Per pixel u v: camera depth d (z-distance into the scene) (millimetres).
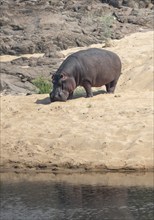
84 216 39312
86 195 43062
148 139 50031
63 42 90125
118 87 65812
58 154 50219
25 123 55438
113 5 104250
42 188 45000
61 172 48812
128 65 71188
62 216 39406
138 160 48156
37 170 49625
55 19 98312
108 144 50094
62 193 43688
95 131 52031
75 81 59844
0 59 88375
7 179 47781
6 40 92750
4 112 58906
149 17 97250
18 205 41438
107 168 48281
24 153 51188
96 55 61094
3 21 100375
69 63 59688
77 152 50031
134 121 53000
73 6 104438
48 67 77625
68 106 57688
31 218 39156
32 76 74250
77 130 52625
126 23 96375
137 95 60719
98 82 61344
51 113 56750
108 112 55375
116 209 40188
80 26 95750
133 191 43594
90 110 56250
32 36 93625
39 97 63625
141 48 78000
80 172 48531
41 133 53156
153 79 65750
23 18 100938
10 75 74625
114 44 83000
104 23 94938
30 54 89938
